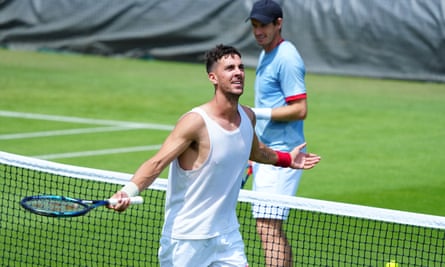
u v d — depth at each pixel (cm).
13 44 7881
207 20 7269
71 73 6538
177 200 1570
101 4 7662
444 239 2400
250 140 1570
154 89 5856
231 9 7144
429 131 4544
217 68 1505
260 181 2053
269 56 2077
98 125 4469
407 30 6588
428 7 6519
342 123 4738
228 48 1518
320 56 6900
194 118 1509
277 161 1762
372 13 6694
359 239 2177
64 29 7769
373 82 6531
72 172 1931
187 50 7412
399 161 3744
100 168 3434
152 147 3916
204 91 5822
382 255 2256
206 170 1527
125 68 6975
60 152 3731
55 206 1524
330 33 6838
